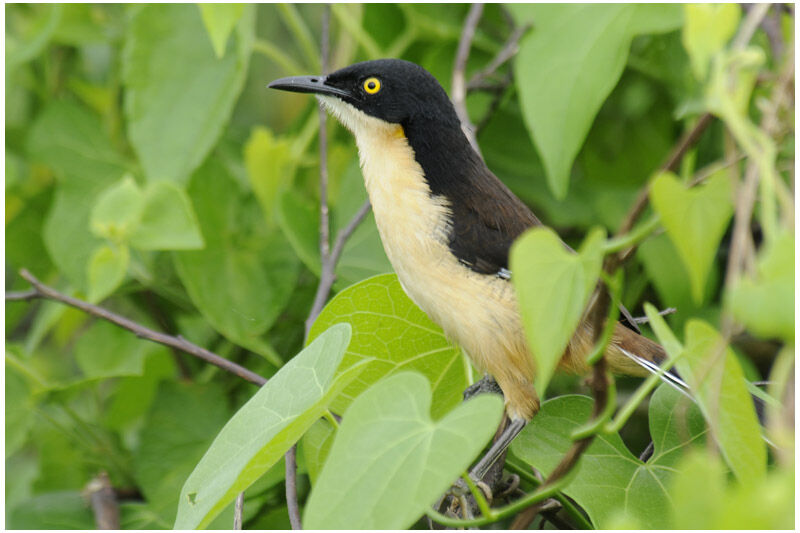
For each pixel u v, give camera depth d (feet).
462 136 27.12
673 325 28.94
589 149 34.30
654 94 33.12
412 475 14.24
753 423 15.80
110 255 27.35
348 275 29.60
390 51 33.76
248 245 30.48
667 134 33.55
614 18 26.58
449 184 26.30
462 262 25.35
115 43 35.06
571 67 26.84
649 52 32.19
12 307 35.76
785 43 26.20
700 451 21.01
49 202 35.58
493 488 24.13
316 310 25.14
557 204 31.91
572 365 25.84
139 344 32.71
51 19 33.58
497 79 32.48
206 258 29.71
